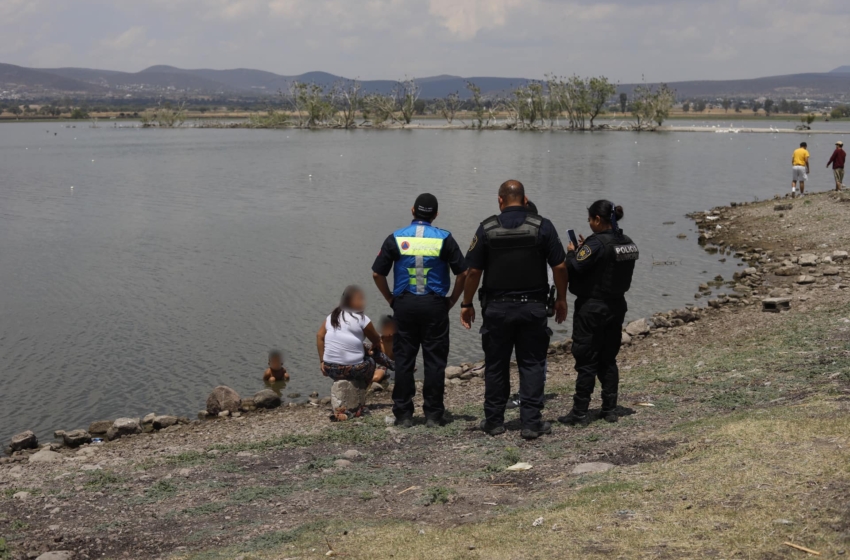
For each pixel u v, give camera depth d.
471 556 4.95
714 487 5.41
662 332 14.66
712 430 6.97
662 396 9.43
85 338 16.80
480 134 141.00
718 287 19.97
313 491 7.03
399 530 5.62
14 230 32.84
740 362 10.60
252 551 5.54
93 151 97.75
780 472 5.47
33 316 18.75
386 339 11.93
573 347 8.32
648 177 54.56
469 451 7.92
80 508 6.98
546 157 77.25
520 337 8.03
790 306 14.90
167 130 183.38
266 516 6.47
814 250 22.53
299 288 21.47
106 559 5.80
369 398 11.95
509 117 184.38
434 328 8.89
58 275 23.53
